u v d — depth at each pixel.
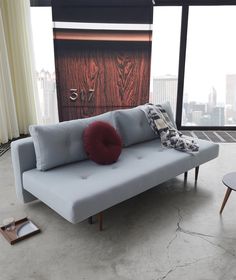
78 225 1.91
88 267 1.52
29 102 4.05
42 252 1.64
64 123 2.11
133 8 3.84
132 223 1.93
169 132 2.52
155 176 2.02
